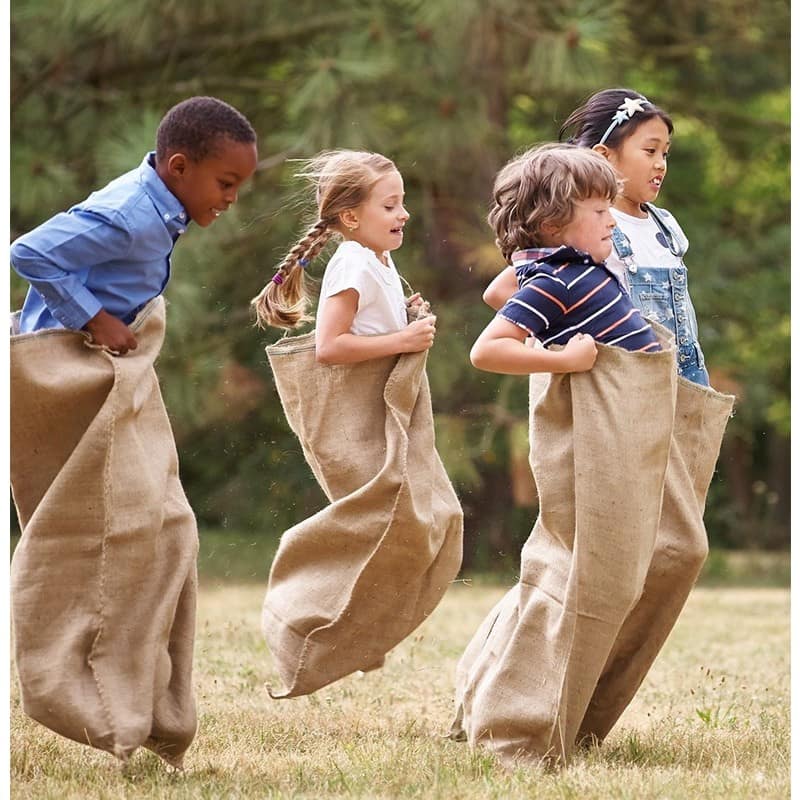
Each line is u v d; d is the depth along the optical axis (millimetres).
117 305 10180
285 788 9773
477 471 36844
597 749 10922
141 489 9945
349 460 11352
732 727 12562
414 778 10047
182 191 10227
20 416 10031
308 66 29891
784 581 38719
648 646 11062
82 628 9820
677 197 40906
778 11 36688
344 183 11477
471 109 31531
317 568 11625
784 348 40094
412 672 15898
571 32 29859
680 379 11023
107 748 9570
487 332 10375
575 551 10195
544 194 10586
